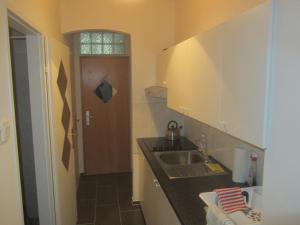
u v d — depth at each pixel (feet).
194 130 10.32
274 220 3.29
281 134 3.14
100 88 14.70
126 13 10.75
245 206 5.00
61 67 8.52
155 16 10.94
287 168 3.01
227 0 6.52
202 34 5.89
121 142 15.31
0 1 4.01
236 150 6.47
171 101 8.75
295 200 2.87
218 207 4.63
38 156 7.20
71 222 9.23
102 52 14.52
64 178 8.45
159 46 11.11
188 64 6.89
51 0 8.46
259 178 5.95
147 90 10.43
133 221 10.24
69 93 9.98
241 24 4.18
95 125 14.98
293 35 2.88
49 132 7.29
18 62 8.44
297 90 2.81
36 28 6.30
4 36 4.13
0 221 3.90
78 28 10.55
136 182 11.43
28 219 9.45
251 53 3.90
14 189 4.51
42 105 7.00
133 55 11.01
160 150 9.62
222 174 7.09
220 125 5.06
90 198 12.14
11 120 4.38
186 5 9.60
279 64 3.22
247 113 4.05
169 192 6.04
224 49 4.81
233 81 4.49
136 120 11.36
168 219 6.29
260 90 3.67
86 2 10.48
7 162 4.19
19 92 8.66
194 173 7.21
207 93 5.67
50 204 7.45
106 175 15.07
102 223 10.13
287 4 3.02
